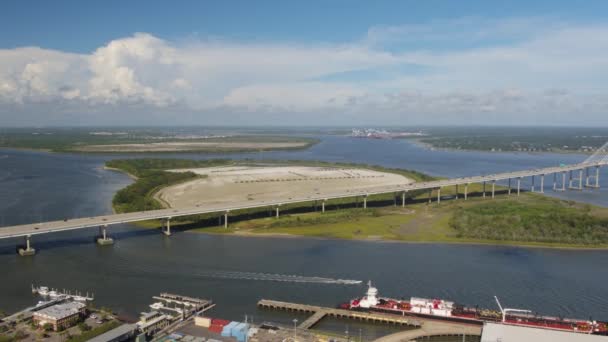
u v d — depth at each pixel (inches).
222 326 6584.6
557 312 7298.2
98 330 6200.8
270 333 6412.4
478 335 6496.1
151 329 6496.1
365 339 6456.7
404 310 7101.4
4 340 6033.5
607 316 7175.2
